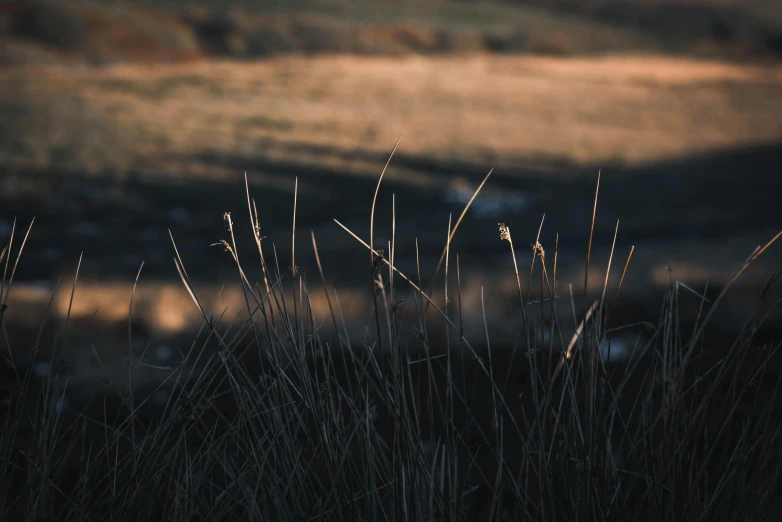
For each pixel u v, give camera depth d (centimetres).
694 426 177
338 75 6869
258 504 171
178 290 1052
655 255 1559
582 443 173
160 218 2744
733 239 2008
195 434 243
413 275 1078
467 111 5428
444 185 3284
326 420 177
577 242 2338
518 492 174
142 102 5069
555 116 5388
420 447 172
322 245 2264
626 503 176
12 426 182
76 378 456
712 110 6034
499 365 466
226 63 8375
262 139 4050
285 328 178
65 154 3453
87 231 2530
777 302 176
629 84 7288
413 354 412
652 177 3562
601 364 183
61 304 827
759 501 175
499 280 1016
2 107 4344
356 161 3647
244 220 2769
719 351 411
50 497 182
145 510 177
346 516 172
